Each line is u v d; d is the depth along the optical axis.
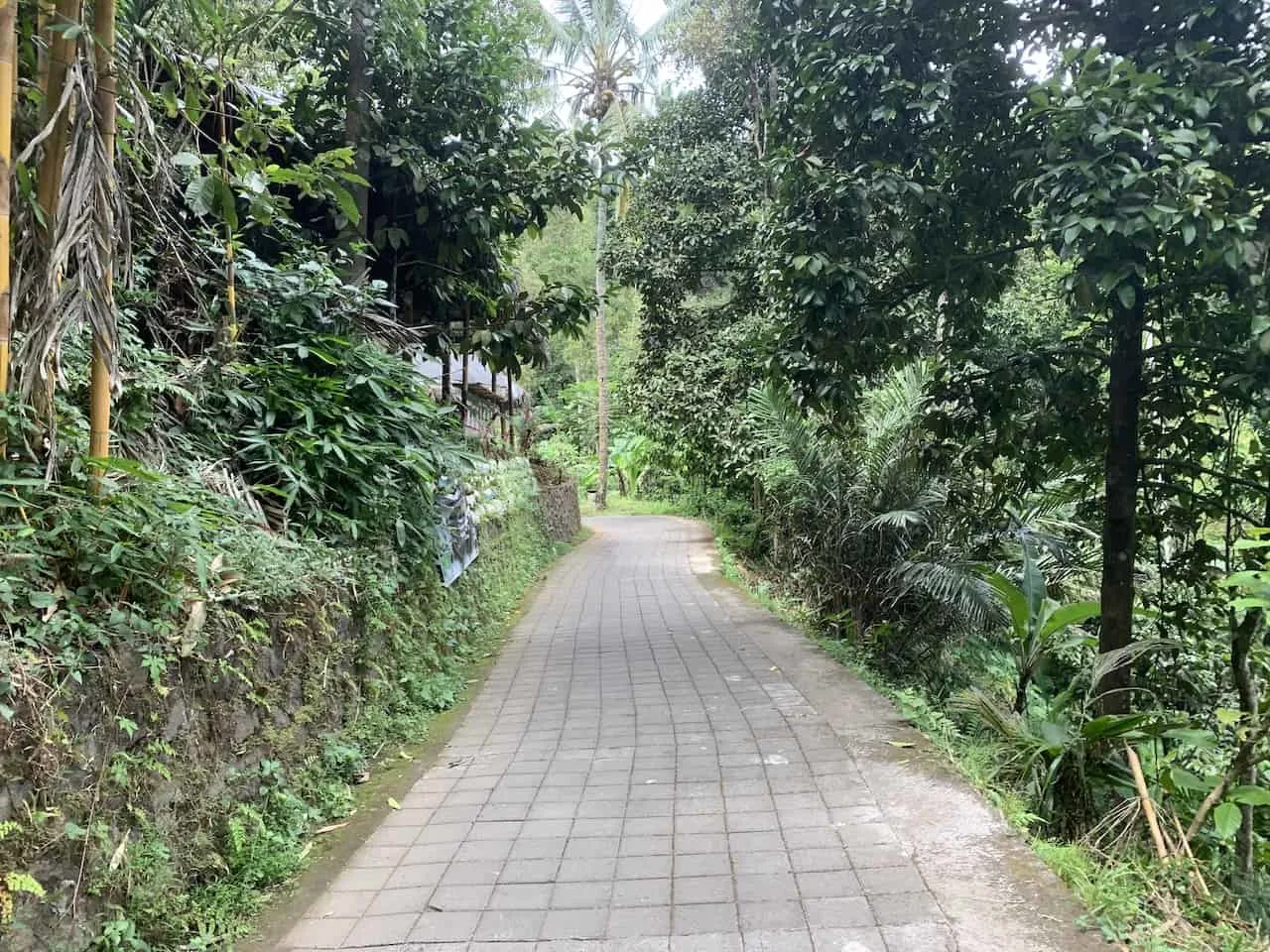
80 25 2.79
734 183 13.78
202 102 5.23
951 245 6.17
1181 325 5.65
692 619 8.27
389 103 7.05
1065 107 4.29
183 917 2.62
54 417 2.87
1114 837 3.63
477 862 3.19
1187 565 6.26
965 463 6.85
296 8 6.42
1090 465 6.64
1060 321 7.93
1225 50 4.59
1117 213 4.15
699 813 3.51
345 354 5.20
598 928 2.66
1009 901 2.71
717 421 13.63
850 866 2.98
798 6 6.37
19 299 2.86
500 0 9.88
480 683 6.00
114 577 2.77
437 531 6.02
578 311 7.86
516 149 7.36
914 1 5.38
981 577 6.67
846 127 5.75
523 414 18.11
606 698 5.43
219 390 4.61
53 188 2.81
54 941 2.17
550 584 11.00
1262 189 4.78
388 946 2.62
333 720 4.14
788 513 9.16
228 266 4.79
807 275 5.61
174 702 2.81
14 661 2.18
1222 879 3.66
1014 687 6.70
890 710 4.87
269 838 3.16
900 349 6.76
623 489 29.55
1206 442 6.00
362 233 6.64
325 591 4.10
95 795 2.37
